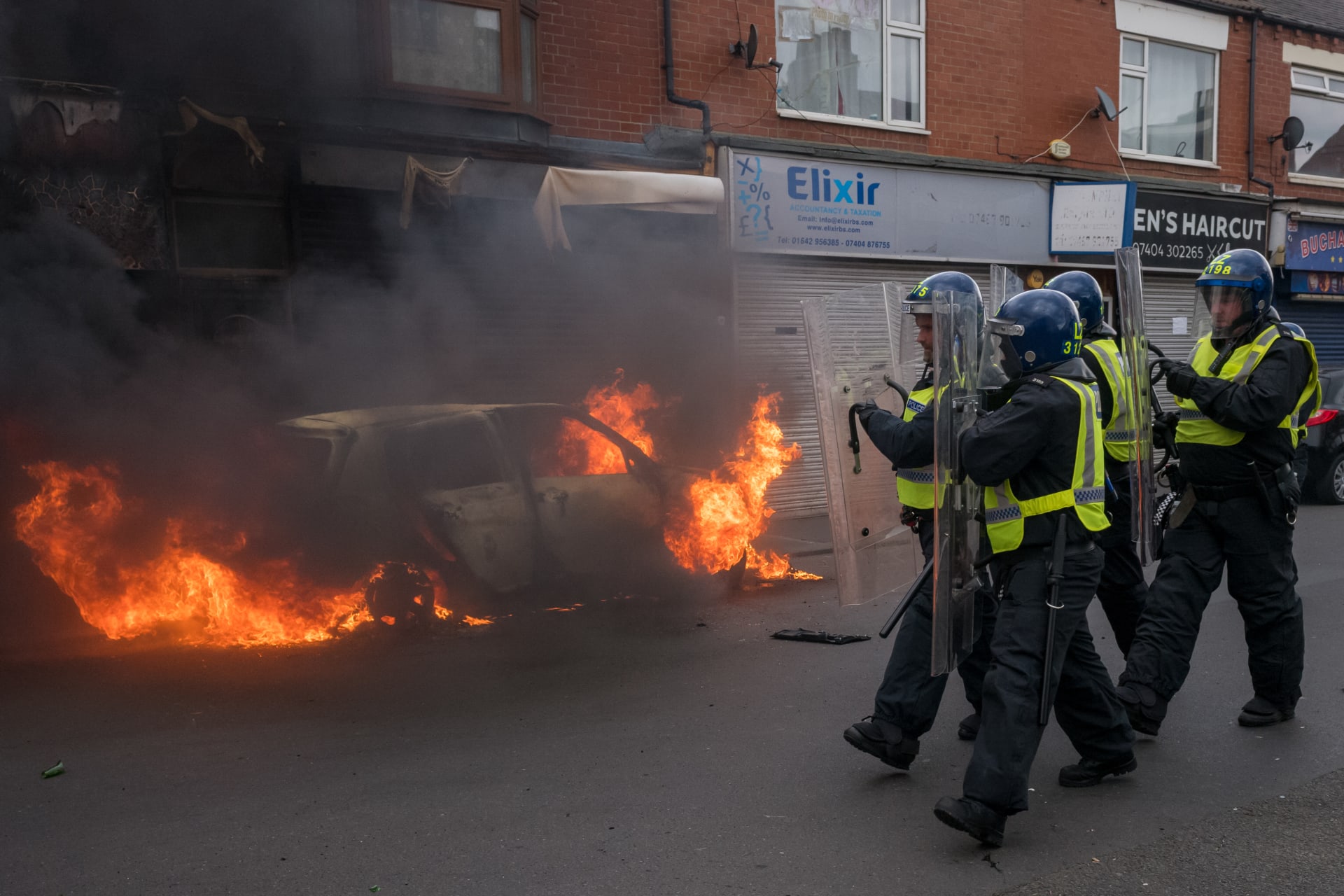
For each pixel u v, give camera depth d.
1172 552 4.29
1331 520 9.98
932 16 11.80
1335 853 3.22
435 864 3.20
